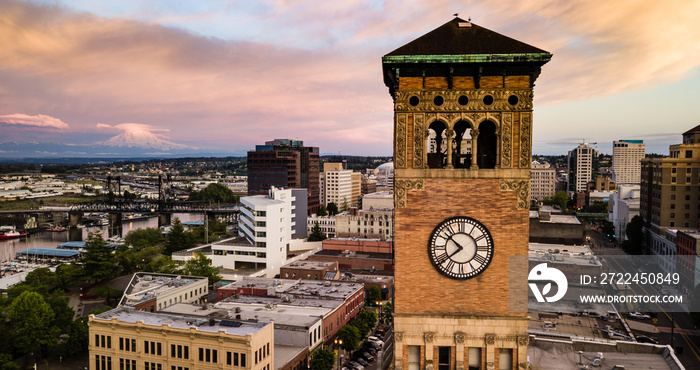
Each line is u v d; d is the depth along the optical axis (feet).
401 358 115.55
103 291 544.21
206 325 296.10
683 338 398.01
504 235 113.50
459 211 114.21
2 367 342.85
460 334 113.60
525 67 109.70
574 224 568.00
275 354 319.06
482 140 122.72
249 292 455.63
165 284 490.49
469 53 108.37
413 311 115.55
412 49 110.32
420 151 114.01
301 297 432.25
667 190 624.18
